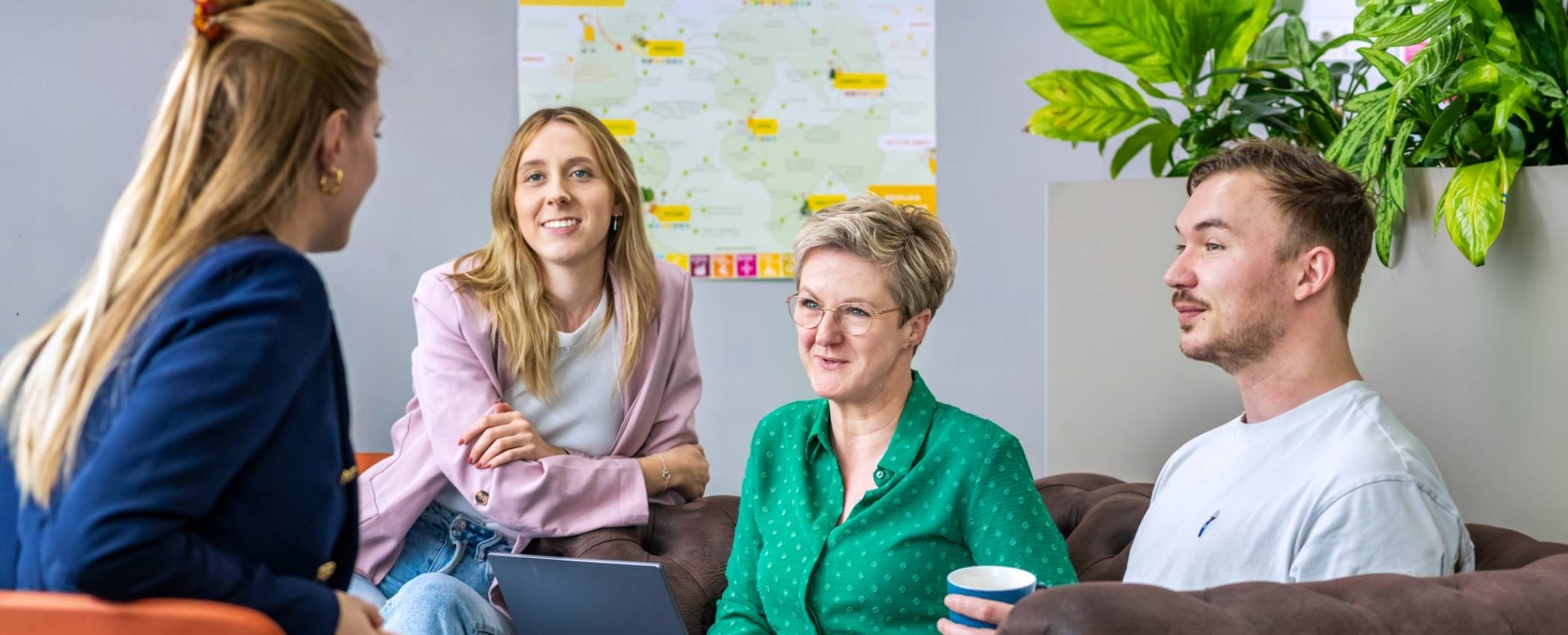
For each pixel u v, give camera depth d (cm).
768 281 358
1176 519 154
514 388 217
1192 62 230
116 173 340
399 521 210
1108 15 225
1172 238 210
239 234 108
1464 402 190
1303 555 133
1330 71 235
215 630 97
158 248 105
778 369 360
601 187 213
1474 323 189
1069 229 216
